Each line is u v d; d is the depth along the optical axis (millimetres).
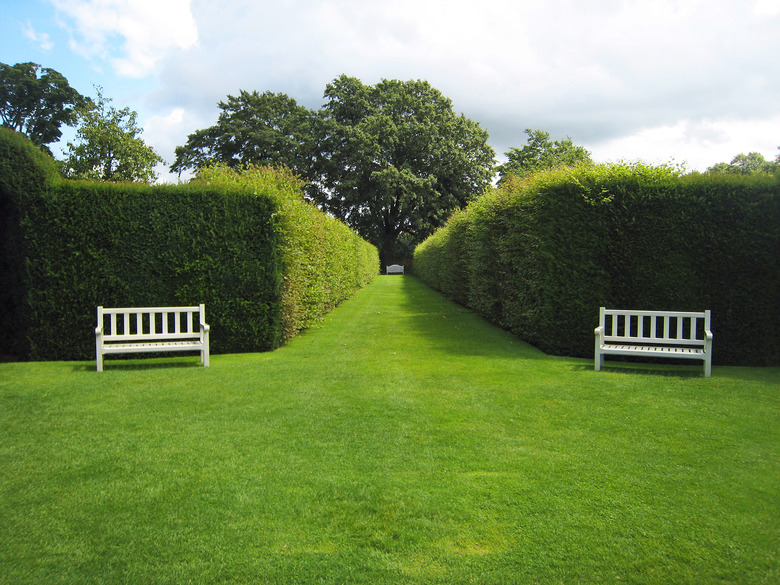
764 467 3771
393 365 7449
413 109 44344
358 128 41594
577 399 5574
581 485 3494
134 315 8469
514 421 4836
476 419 4895
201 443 4277
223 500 3279
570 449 4141
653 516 3082
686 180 8023
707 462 3867
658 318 8078
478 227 13141
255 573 2551
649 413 5066
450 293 19531
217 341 8789
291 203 9805
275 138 40719
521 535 2889
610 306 8234
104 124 15719
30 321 8172
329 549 2760
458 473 3689
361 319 13531
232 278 8828
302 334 11078
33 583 2453
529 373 6887
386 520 3047
